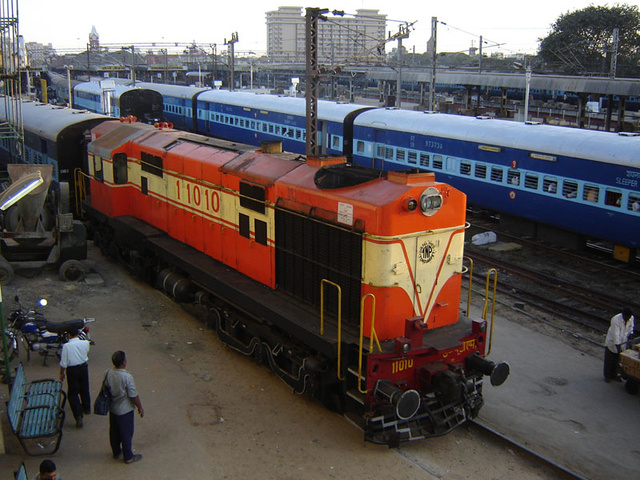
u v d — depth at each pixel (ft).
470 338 27.20
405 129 75.87
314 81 59.16
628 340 32.73
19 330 34.06
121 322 38.83
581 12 183.32
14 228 46.44
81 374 26.81
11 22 58.18
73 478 23.26
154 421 27.43
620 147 51.44
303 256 30.60
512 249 58.59
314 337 26.99
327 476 23.75
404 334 26.68
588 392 31.65
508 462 25.25
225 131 119.14
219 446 25.67
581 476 24.22
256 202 33.47
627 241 51.42
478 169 65.87
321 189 29.04
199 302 38.58
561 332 39.29
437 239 27.25
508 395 31.19
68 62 297.94
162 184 44.52
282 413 28.53
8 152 81.66
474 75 130.82
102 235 54.29
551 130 59.77
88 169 56.59
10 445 25.50
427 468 24.57
